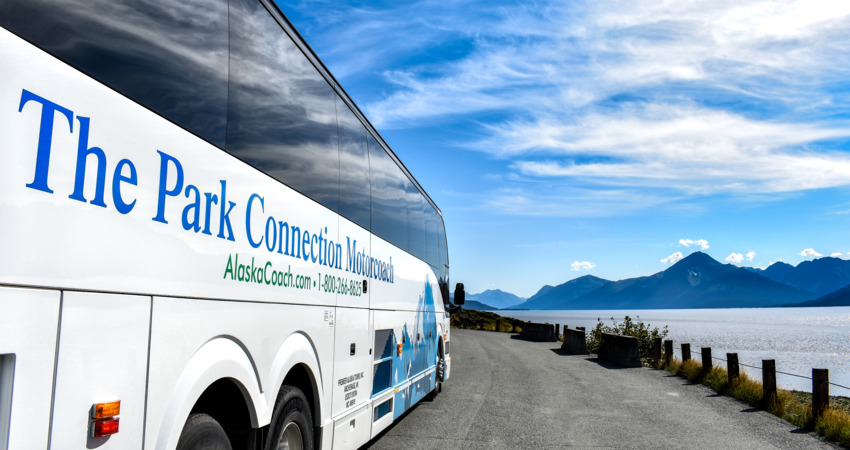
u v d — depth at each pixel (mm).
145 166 2912
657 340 19156
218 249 3607
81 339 2457
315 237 5355
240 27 4020
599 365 19625
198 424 3455
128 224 2768
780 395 11609
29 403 2203
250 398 4004
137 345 2818
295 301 4844
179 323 3172
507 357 22531
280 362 4484
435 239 12883
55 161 2348
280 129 4652
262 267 4223
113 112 2699
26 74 2244
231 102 3846
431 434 9086
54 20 2402
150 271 2928
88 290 2504
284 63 4781
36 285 2240
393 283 8617
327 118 5824
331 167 5895
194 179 3359
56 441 2318
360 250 6891
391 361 8422
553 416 10664
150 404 2906
